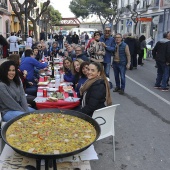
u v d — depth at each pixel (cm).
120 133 493
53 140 254
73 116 318
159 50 839
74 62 584
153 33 2458
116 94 795
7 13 2891
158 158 402
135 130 510
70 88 513
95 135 266
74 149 238
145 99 741
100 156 405
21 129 277
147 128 521
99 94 382
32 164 254
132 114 606
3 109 409
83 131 275
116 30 4016
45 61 977
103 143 450
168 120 570
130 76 1108
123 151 423
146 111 630
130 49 1257
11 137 258
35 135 264
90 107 379
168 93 819
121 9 3753
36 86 641
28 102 507
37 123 294
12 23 3200
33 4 1702
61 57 1191
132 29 3156
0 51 1429
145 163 387
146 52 1798
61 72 716
